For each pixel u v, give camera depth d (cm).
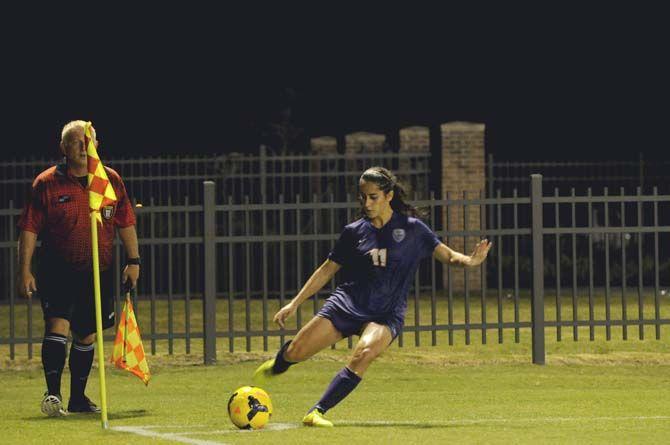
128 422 3047
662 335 5025
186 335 4516
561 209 9112
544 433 2723
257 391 2797
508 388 3891
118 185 3275
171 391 3825
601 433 2739
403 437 2612
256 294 6994
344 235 2862
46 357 3200
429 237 2858
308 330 2831
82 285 3228
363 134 7638
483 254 2856
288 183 8938
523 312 5931
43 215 3212
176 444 2556
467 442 2556
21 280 3219
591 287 4656
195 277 8294
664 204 8462
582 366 4394
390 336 2828
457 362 4438
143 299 6644
